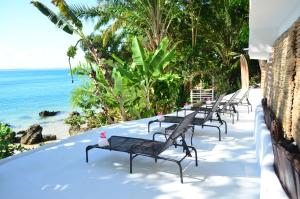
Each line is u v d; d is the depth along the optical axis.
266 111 6.12
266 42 8.84
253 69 22.47
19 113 37.97
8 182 4.64
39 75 168.88
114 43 22.81
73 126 20.17
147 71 11.58
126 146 5.09
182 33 19.84
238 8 19.56
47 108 41.66
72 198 4.05
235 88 20.66
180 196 4.01
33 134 20.50
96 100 14.48
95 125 15.20
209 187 4.25
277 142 3.22
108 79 12.19
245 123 8.56
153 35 15.32
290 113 4.11
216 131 7.58
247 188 4.18
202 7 19.34
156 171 4.92
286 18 6.13
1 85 87.00
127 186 4.38
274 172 3.11
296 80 3.83
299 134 3.44
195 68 19.12
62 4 11.22
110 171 4.98
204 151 5.89
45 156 5.88
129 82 12.01
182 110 11.33
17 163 5.51
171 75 12.99
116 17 14.45
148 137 7.23
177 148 6.11
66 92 61.97
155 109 13.50
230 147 6.12
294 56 4.07
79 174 4.89
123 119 12.14
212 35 19.91
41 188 4.39
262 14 5.79
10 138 9.45
